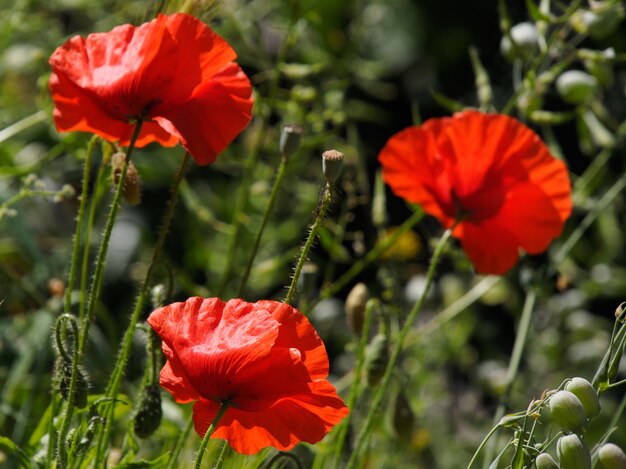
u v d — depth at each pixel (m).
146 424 1.20
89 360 1.48
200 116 1.20
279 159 1.67
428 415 1.70
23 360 1.42
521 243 1.33
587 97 1.44
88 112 1.20
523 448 1.16
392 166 1.32
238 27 1.57
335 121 1.55
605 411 1.77
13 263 1.59
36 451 1.26
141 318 1.55
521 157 1.30
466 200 1.31
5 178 1.59
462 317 1.71
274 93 1.52
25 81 1.85
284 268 1.75
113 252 1.81
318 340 1.14
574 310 1.85
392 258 1.48
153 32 1.18
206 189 1.79
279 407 1.16
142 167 1.69
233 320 1.14
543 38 1.44
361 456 1.32
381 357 1.26
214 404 1.16
